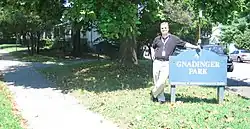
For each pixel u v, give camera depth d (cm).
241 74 2398
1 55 3484
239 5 1491
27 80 1614
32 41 3506
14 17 3058
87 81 1453
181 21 3575
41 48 4075
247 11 1723
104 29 1218
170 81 987
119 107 952
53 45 4138
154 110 900
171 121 795
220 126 751
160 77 988
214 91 1214
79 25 2275
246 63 3822
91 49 3975
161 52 987
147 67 1814
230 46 4234
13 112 915
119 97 1091
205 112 873
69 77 1622
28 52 3638
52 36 4919
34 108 999
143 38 2598
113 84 1347
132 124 790
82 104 1048
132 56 1809
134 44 1809
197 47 986
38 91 1295
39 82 1541
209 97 1099
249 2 1574
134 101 1020
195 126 753
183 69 986
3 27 3391
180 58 983
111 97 1098
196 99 1055
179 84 988
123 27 1223
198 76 986
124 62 1795
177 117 828
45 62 2784
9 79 1653
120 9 1221
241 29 2131
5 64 2508
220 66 985
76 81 1483
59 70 1952
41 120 863
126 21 1223
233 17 1596
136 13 1248
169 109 909
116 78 1481
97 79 1485
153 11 1377
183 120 802
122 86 1294
